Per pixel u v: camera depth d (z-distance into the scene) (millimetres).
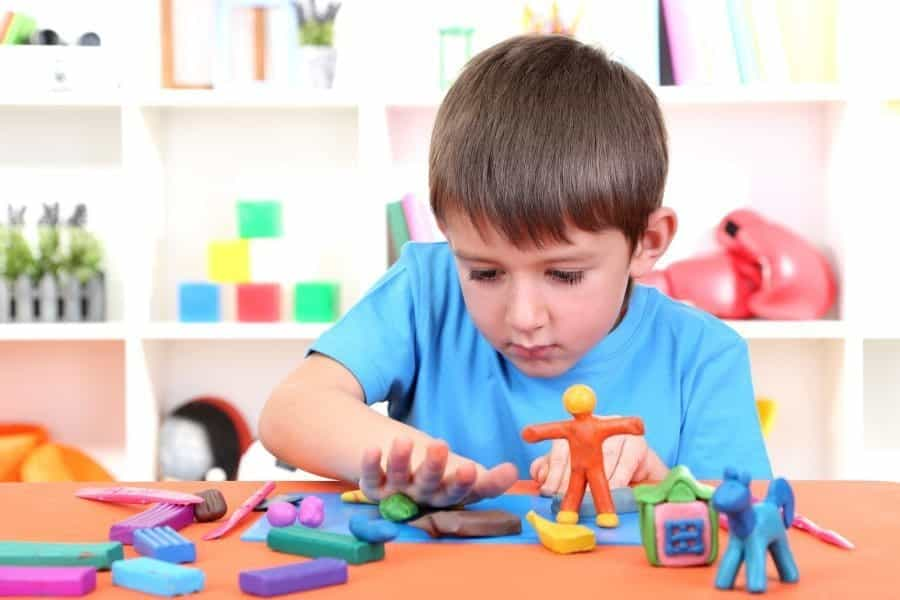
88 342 2752
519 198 908
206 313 2482
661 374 1238
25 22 2504
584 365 1221
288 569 583
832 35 2486
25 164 2699
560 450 917
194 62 2494
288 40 2457
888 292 2619
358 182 2697
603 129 958
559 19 2422
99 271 2529
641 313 1256
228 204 2707
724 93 2346
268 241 2502
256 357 2723
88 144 2699
